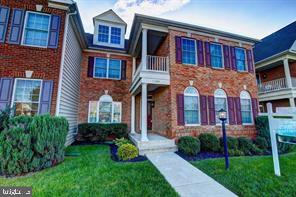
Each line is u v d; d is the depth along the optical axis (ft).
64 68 23.93
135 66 38.60
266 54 43.29
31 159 15.05
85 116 35.09
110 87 37.68
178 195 11.01
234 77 32.17
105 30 40.50
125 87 38.65
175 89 27.58
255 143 26.96
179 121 26.76
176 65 28.37
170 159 19.74
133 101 36.24
